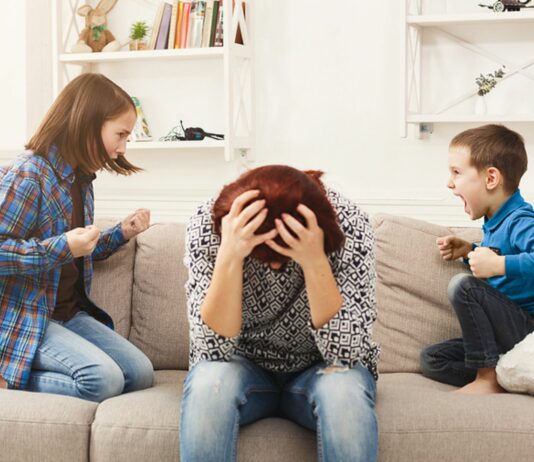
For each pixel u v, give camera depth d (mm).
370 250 1868
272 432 1898
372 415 1740
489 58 3486
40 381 2199
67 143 2289
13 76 4031
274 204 1659
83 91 2291
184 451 1735
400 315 2494
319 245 1688
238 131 3818
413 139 3604
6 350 2199
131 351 2326
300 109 3744
